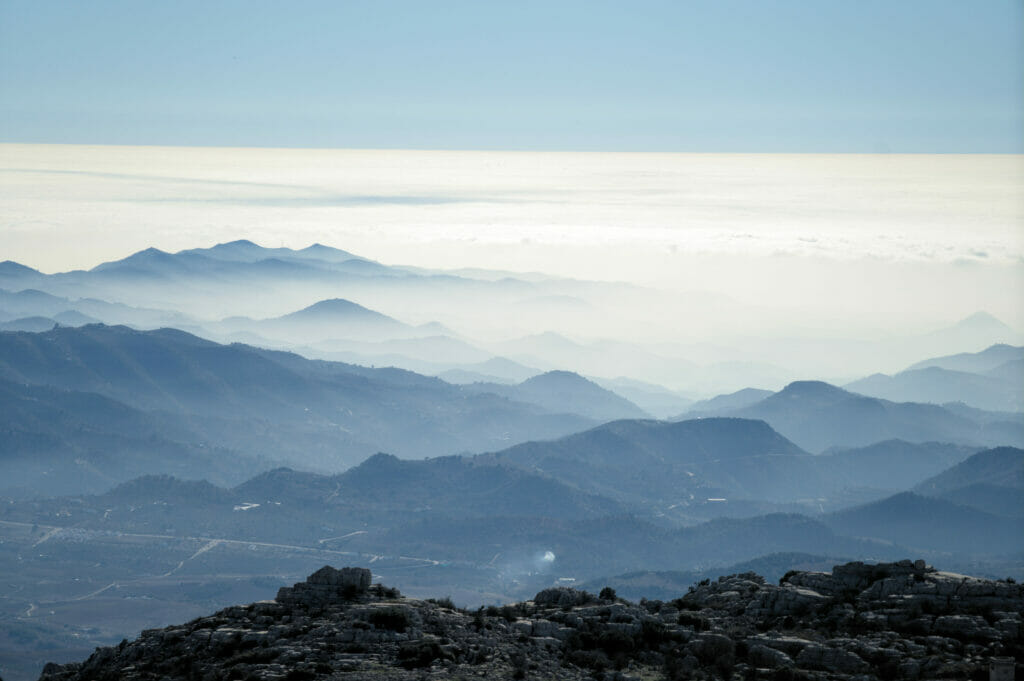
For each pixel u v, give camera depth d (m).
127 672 96.50
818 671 95.62
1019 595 105.81
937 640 99.81
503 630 103.25
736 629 105.50
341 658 92.94
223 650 97.31
